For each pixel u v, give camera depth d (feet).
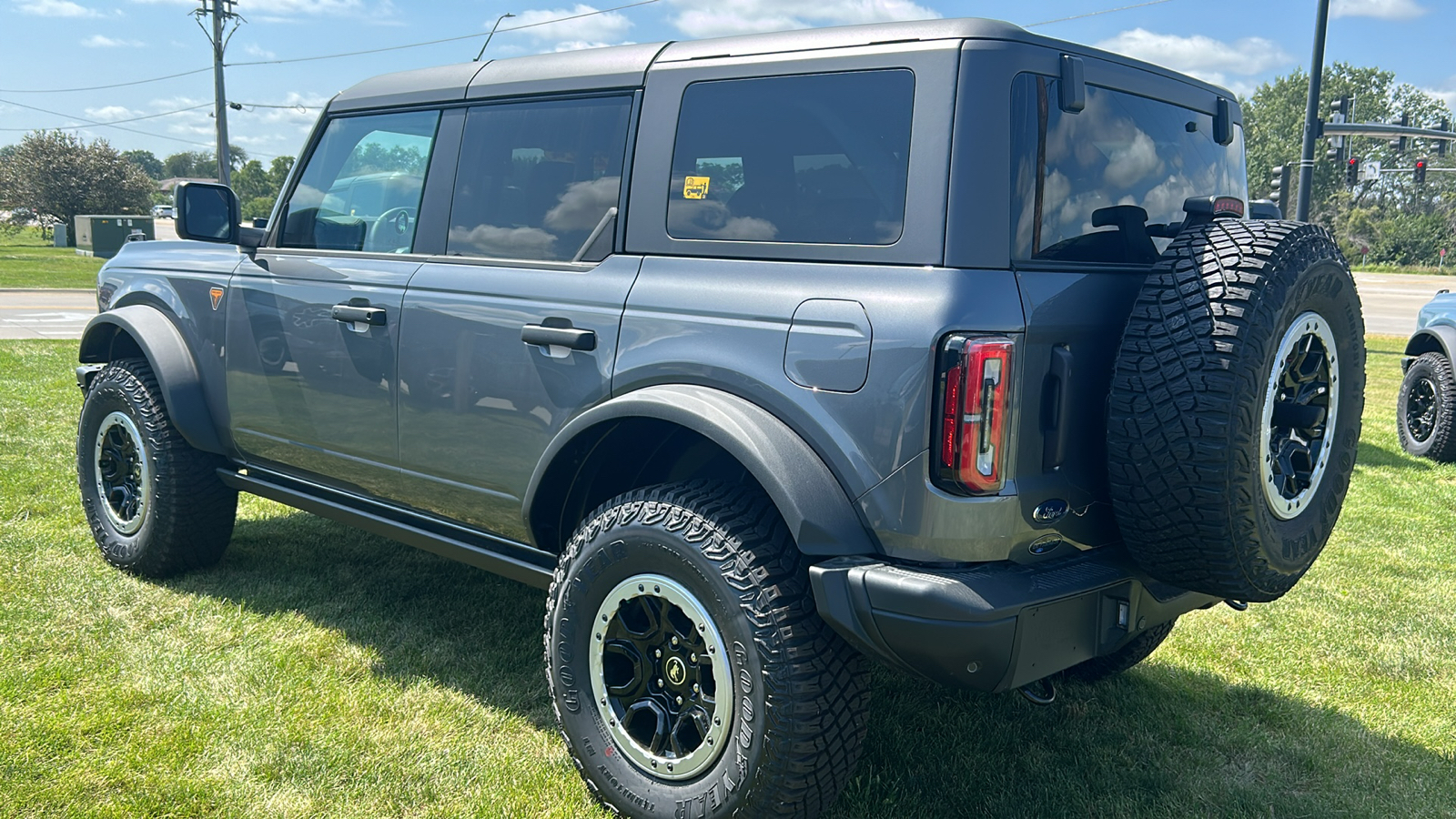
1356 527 19.36
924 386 7.20
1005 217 7.54
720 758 8.16
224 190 12.80
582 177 9.74
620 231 9.32
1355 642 13.56
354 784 9.21
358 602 13.66
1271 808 9.40
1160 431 7.37
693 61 9.14
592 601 8.93
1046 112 7.93
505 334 9.76
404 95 11.60
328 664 11.66
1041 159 7.88
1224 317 7.31
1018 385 7.35
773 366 7.97
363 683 11.23
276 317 12.17
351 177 12.00
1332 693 12.05
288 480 12.95
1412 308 97.09
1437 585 15.94
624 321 8.91
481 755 9.83
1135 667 12.60
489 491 10.15
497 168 10.49
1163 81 9.37
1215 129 10.14
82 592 13.50
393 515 11.65
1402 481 23.52
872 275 7.66
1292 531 8.14
